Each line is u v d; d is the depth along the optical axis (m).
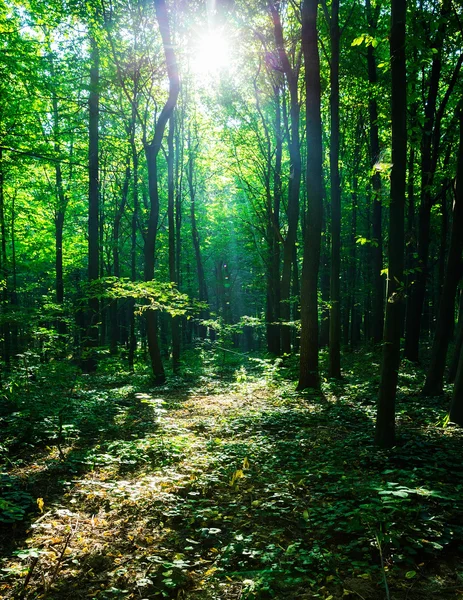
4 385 10.58
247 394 12.22
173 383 14.66
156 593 3.52
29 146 15.02
